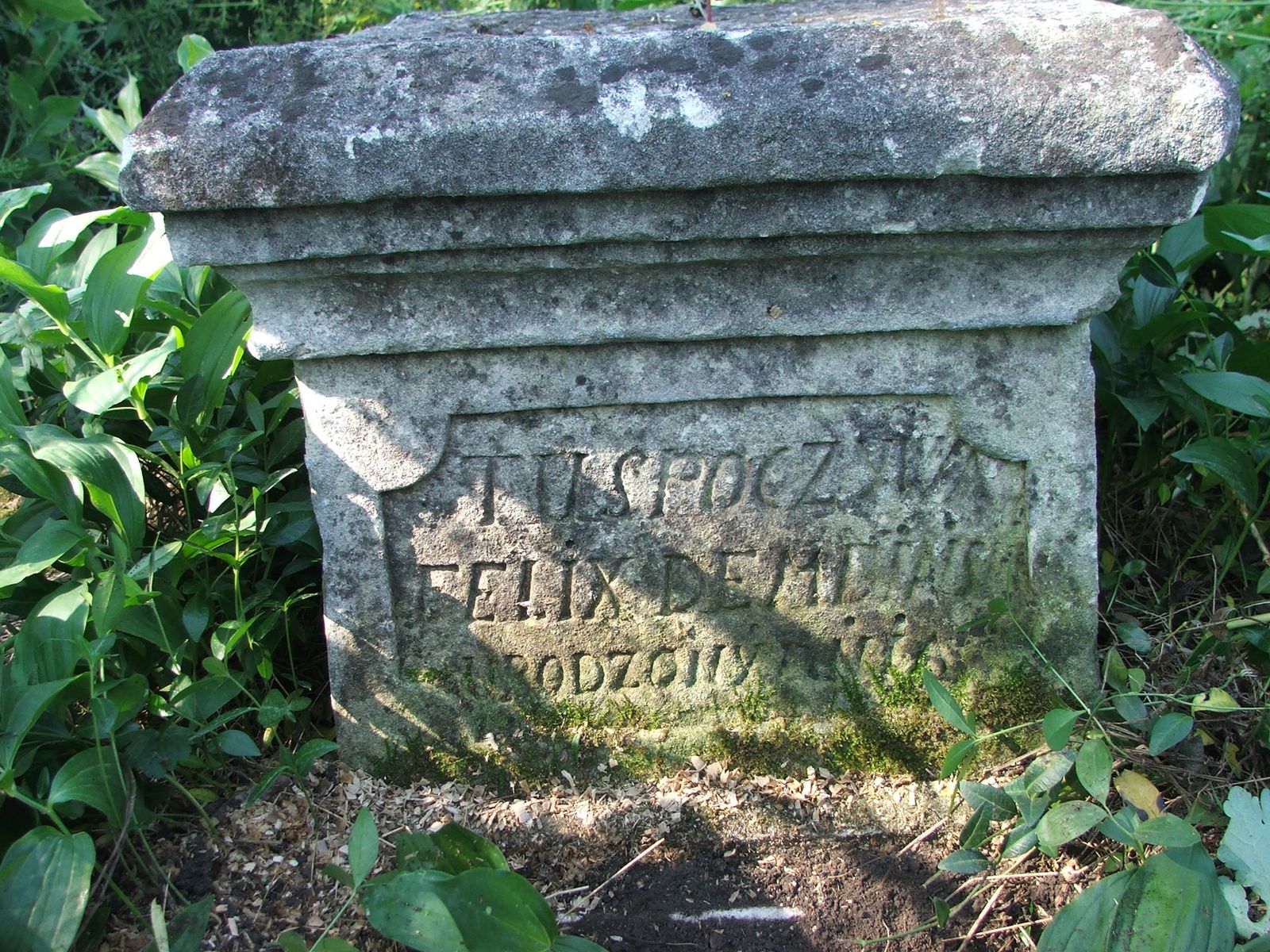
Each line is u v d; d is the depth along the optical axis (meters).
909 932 1.73
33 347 2.14
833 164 1.49
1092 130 1.49
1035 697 1.94
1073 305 1.69
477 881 1.50
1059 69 1.52
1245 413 2.03
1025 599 1.89
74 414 2.11
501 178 1.48
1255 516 2.13
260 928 1.70
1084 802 1.67
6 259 1.79
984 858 1.70
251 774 1.93
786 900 1.80
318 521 1.81
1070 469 1.80
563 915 1.78
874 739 1.97
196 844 1.81
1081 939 1.54
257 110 1.50
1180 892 1.54
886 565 1.88
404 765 1.95
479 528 1.83
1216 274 2.96
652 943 1.74
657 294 1.66
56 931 1.46
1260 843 1.52
